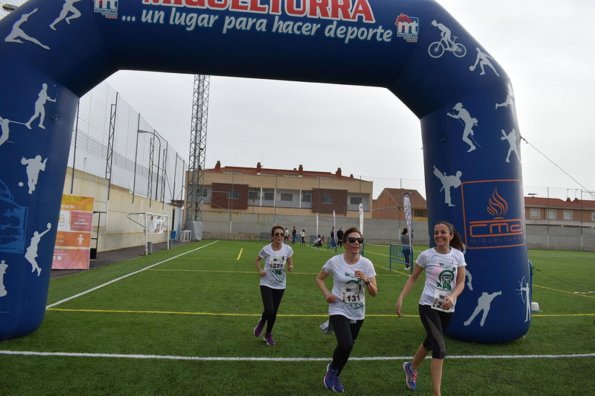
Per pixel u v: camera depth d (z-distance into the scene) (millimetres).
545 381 4816
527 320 6410
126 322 6973
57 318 7105
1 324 5602
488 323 6230
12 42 5836
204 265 16516
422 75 6766
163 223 31609
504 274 6320
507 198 6484
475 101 6602
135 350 5520
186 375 4703
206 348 5719
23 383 4312
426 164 7168
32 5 6008
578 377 4965
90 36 6207
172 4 6270
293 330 6836
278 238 6023
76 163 18234
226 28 6383
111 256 19688
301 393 4301
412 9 6695
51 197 6156
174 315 7609
